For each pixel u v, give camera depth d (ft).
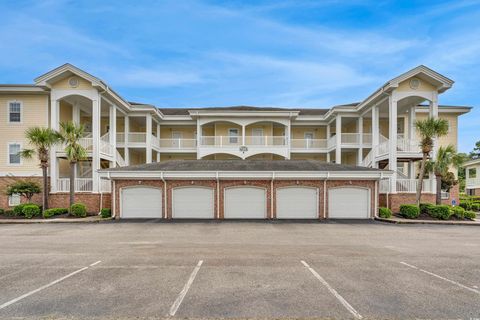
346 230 44.24
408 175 80.38
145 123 95.45
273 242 34.53
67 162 73.00
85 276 21.57
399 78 65.92
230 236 38.58
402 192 65.36
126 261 25.73
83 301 17.03
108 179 60.95
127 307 16.22
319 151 92.12
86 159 66.44
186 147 91.81
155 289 18.89
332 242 34.65
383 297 17.78
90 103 74.64
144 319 14.87
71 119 77.05
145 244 33.19
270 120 89.61
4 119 70.74
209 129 99.40
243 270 22.99
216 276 21.49
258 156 94.84
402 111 83.35
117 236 38.50
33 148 69.41
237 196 59.00
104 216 57.72
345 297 17.72
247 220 56.08
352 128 96.02
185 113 98.63
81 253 28.78
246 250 30.12
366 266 24.36
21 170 69.67
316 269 23.39
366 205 59.41
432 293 18.51
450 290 19.04
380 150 74.02
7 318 15.01
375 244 33.60
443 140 86.53
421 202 65.41
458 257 27.63
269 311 15.79
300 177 58.23
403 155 68.03
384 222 54.24
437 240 36.42
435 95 67.77
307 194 59.26
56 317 15.11
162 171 57.82
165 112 99.86
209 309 15.98
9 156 70.13
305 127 100.12
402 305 16.67
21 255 28.02
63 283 20.08
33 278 21.17
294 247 31.68
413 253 29.14
